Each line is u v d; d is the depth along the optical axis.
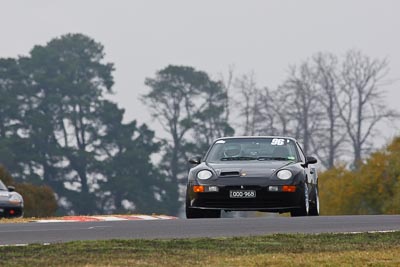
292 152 77.50
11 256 43.22
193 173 74.75
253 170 74.12
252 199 73.25
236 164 75.31
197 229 57.31
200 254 44.00
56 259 42.34
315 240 49.19
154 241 48.31
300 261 41.75
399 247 46.56
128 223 63.12
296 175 74.12
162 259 42.38
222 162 76.31
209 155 77.62
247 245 47.06
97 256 43.28
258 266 40.59
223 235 53.72
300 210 75.00
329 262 41.56
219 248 45.94
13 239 51.75
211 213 77.75
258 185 73.19
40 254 43.81
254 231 56.00
